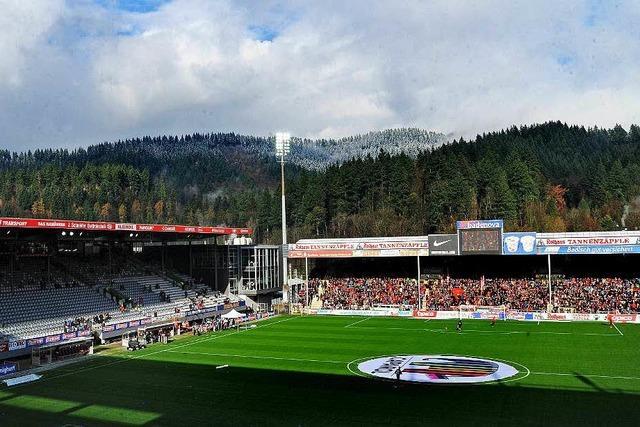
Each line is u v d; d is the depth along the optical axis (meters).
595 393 38.22
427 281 96.75
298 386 42.06
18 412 36.75
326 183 161.50
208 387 42.28
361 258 107.75
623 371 44.97
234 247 98.75
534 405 35.59
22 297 68.44
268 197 179.75
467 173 150.38
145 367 50.47
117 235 85.25
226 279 97.56
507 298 85.81
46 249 81.00
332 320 81.25
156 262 99.88
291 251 95.69
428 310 82.88
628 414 33.31
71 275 79.62
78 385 43.97
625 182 158.25
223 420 33.88
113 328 65.75
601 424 31.50
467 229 85.75
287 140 98.00
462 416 33.66
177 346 61.44
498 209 134.50
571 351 53.88
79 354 56.84
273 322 80.06
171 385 43.25
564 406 35.28
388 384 42.16
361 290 96.50
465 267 99.81
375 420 33.25
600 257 95.12
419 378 43.84
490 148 176.62
